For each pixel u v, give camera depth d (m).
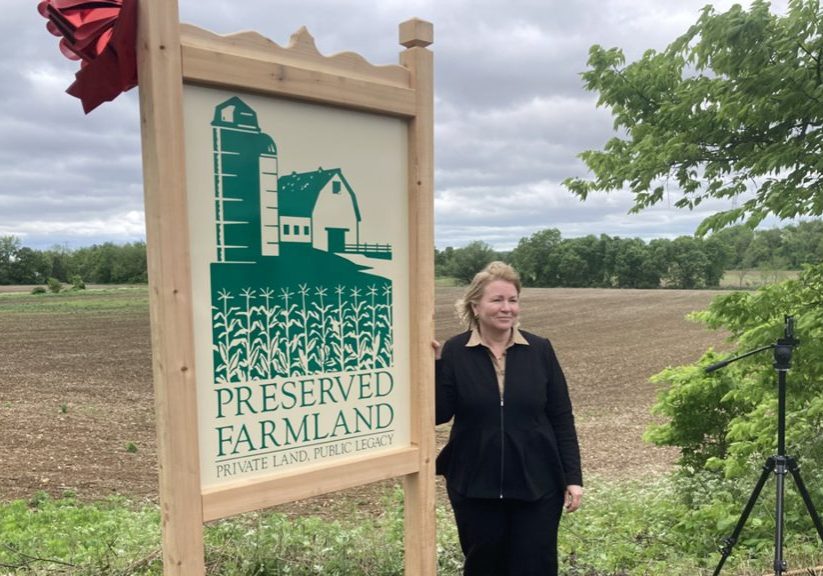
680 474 6.46
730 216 4.78
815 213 4.51
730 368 5.84
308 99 2.61
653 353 24.94
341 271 2.77
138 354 21.75
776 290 5.21
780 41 4.19
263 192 2.53
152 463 8.88
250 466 2.53
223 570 3.92
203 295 2.39
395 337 2.97
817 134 4.49
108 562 3.94
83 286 65.75
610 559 4.50
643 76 5.48
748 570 4.05
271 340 2.57
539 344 3.27
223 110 2.42
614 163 5.72
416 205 2.96
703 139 5.05
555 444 3.19
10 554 4.46
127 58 2.34
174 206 2.27
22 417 11.57
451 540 4.82
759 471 5.70
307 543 4.26
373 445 2.91
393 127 2.92
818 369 4.73
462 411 3.17
